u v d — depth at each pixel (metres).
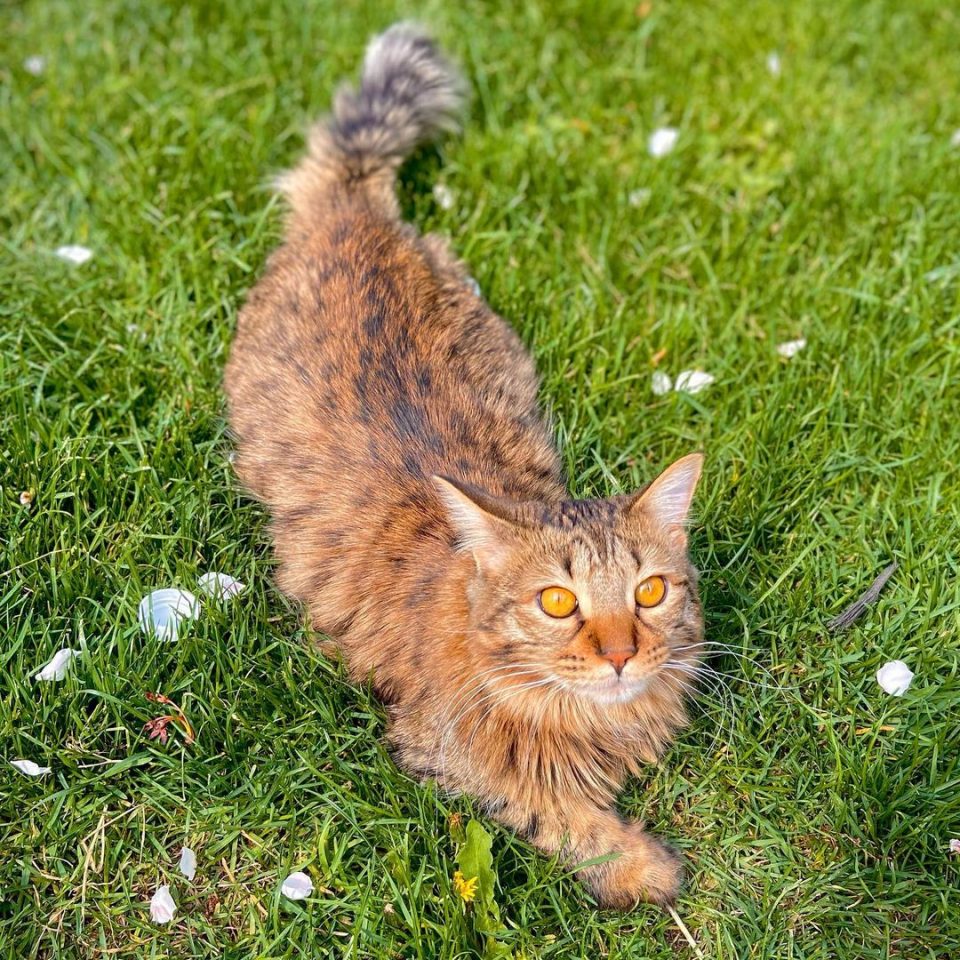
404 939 0.90
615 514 0.91
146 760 0.94
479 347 1.09
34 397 1.09
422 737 0.95
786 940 0.92
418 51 1.28
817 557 1.05
